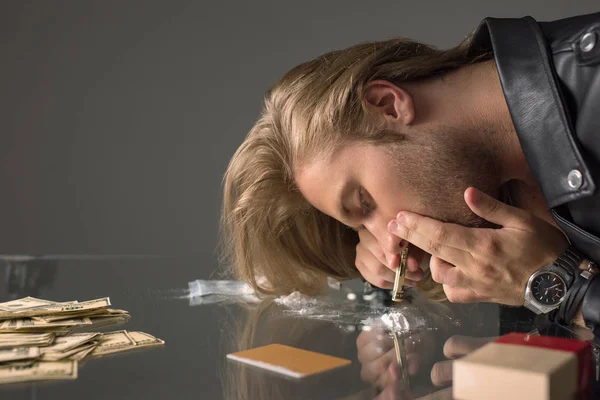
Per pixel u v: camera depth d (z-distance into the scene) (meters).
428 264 1.41
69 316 1.13
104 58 3.71
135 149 3.75
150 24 3.71
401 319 1.17
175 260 1.99
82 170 3.73
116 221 3.76
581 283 1.09
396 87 1.23
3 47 3.66
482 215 1.15
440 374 0.83
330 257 1.58
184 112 3.75
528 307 1.15
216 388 0.79
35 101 3.70
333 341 1.02
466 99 1.25
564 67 1.12
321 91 1.27
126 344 0.99
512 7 3.44
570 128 1.06
